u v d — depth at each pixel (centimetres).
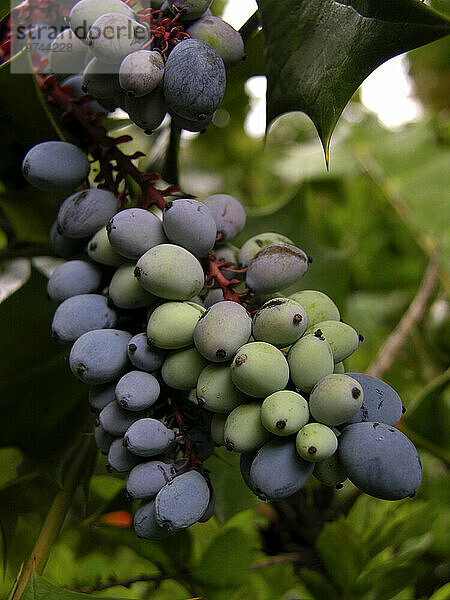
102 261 11
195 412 11
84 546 18
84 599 10
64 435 15
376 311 26
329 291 19
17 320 14
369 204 28
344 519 17
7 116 13
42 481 15
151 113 11
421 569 15
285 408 9
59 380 15
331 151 29
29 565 12
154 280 10
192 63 10
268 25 11
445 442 18
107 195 11
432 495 18
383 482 9
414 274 27
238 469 16
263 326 9
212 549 15
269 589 17
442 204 27
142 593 18
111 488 18
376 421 9
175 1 11
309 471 9
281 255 11
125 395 10
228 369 9
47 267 19
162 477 10
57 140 13
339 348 10
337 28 11
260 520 19
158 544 15
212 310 9
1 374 14
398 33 10
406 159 29
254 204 30
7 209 15
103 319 11
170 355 10
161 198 12
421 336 25
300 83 11
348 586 16
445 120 32
